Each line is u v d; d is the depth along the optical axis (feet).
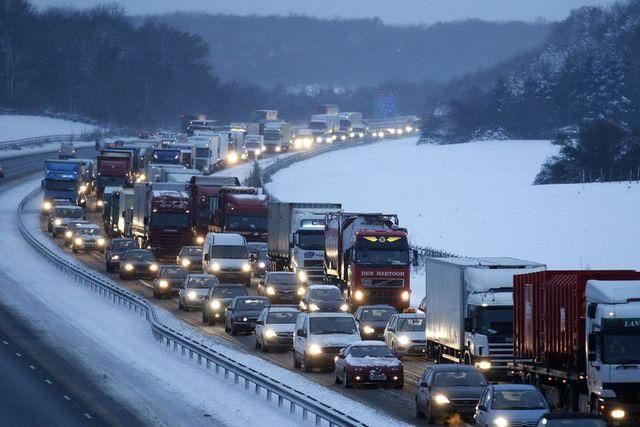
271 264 558.15
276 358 352.08
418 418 252.21
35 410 271.49
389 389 293.64
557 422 196.95
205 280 463.42
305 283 512.63
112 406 278.46
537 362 266.57
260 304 403.75
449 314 313.32
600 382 230.89
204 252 545.44
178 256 590.96
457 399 241.35
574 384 247.91
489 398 222.89
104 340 386.73
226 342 383.45
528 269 304.50
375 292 427.74
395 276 428.97
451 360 316.60
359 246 429.79
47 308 460.14
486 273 302.25
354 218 453.17
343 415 232.94
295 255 520.42
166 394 294.87
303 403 253.85
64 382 311.27
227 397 288.71
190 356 351.25
